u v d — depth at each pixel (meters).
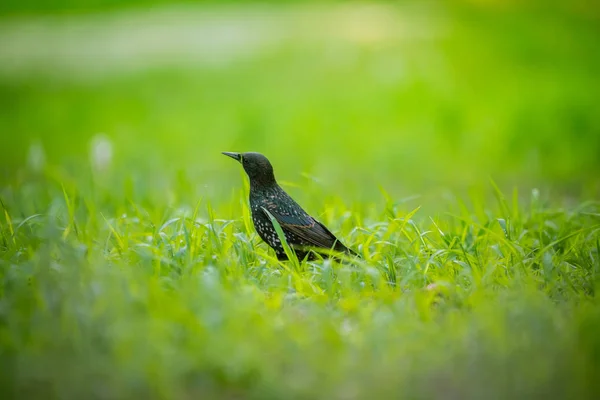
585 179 17.73
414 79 26.95
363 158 19.52
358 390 6.32
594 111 21.45
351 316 7.67
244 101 25.48
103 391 6.20
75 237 9.75
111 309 6.99
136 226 10.88
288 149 20.28
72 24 41.22
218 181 16.97
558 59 31.25
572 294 8.25
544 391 6.39
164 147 20.55
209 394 6.28
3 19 42.81
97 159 16.16
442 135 20.75
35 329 6.78
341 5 44.81
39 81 29.38
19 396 6.16
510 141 20.05
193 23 40.50
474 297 7.79
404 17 40.41
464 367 6.63
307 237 9.83
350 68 29.36
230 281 8.09
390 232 9.61
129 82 28.97
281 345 6.73
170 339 6.73
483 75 28.20
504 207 11.90
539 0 44.34
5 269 8.16
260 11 44.09
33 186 14.88
